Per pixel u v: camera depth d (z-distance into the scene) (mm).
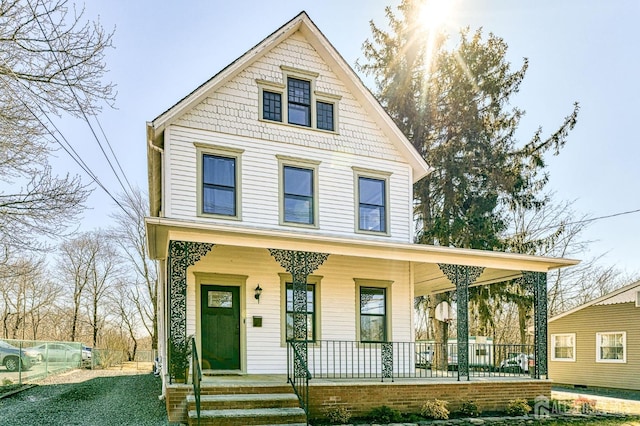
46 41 6914
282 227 12242
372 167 13617
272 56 12992
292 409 8617
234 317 11594
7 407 10492
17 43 6867
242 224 11812
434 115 20922
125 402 11273
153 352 30031
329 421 9320
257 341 11547
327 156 13125
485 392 11164
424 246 11273
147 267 33406
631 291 18344
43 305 39250
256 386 9180
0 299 37781
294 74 13164
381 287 13227
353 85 13656
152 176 12594
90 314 40688
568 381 21031
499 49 20719
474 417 10477
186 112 11750
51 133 8391
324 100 13445
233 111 12273
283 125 12766
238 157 12117
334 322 12430
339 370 11883
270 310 11812
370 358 12508
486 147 20203
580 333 20688
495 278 14164
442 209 20812
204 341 11227
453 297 19547
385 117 13742
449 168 20109
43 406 10625
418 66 21219
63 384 15445
